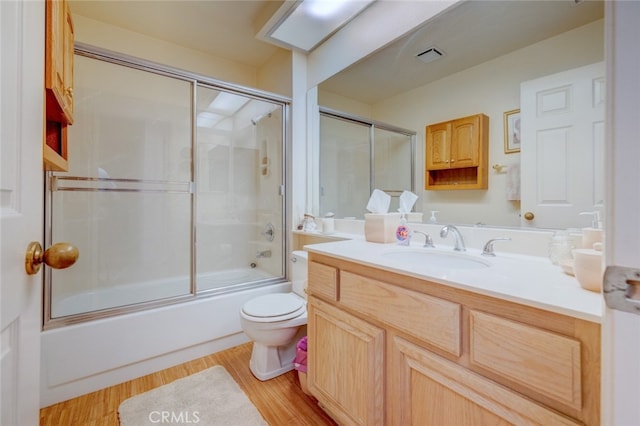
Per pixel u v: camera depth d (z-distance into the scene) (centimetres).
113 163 220
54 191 184
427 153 154
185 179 249
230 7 203
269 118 264
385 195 163
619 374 38
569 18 104
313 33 204
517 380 66
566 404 59
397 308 94
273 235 260
